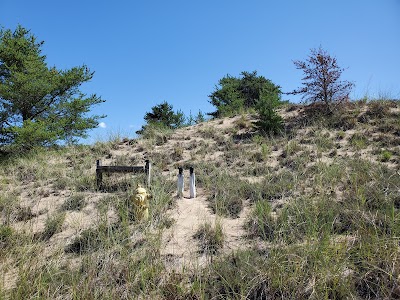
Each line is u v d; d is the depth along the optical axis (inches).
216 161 402.6
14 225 275.1
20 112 738.8
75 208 299.6
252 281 171.2
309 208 233.5
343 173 303.1
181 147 463.8
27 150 620.4
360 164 317.4
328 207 232.2
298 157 370.0
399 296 149.0
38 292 169.0
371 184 264.7
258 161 387.9
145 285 177.5
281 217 227.8
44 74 740.0
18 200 325.7
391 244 172.7
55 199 327.9
